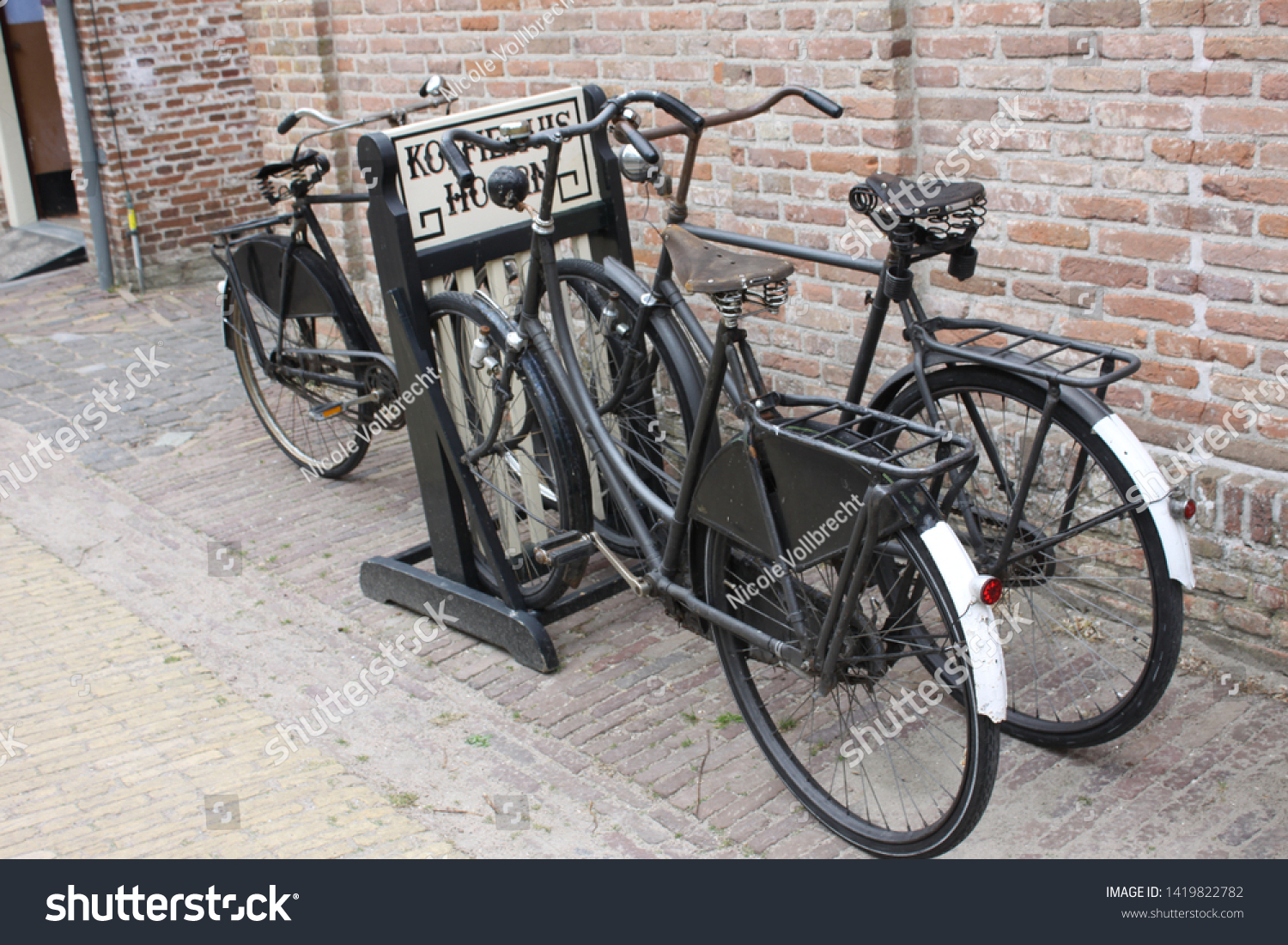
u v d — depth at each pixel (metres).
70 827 3.22
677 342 3.62
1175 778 3.08
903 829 2.97
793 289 4.57
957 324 3.15
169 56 8.97
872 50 4.01
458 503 4.04
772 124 4.42
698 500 3.17
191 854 3.08
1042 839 2.92
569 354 3.58
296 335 5.41
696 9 4.67
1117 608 3.72
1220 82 3.32
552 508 4.48
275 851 3.07
